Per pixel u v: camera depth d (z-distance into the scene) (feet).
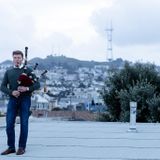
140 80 74.84
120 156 32.17
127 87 75.82
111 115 76.43
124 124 55.06
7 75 32.83
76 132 45.55
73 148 35.50
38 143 38.06
